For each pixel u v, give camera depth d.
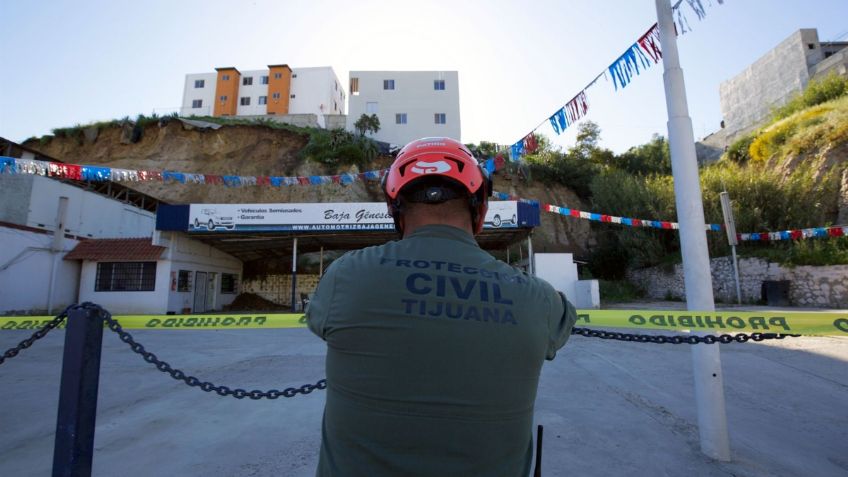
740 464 3.15
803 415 4.30
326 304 1.01
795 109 28.20
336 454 0.92
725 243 20.00
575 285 18.03
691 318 2.64
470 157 1.24
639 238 23.86
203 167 33.38
